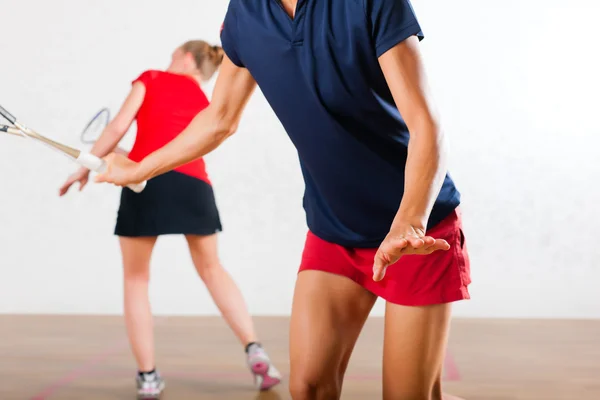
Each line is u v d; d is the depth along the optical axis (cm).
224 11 493
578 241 477
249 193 494
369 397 276
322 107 139
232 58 158
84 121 497
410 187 125
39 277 500
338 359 158
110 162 178
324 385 157
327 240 161
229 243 495
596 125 475
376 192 150
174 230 273
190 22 493
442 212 154
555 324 452
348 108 138
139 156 274
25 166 498
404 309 154
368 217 153
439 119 129
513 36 478
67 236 498
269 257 494
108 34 496
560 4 476
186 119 279
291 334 159
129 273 276
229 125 169
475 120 481
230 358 345
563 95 476
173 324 449
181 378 304
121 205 274
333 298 159
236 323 283
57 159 496
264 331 423
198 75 291
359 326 165
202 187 283
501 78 479
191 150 171
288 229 493
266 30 140
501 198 480
